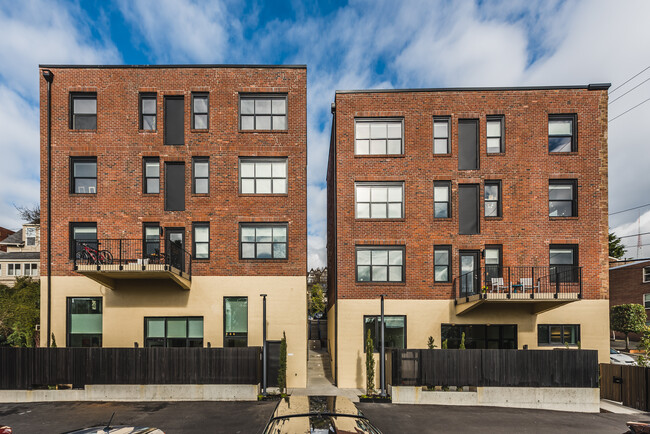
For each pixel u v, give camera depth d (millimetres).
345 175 15062
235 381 11766
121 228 14477
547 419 10367
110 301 14156
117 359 11781
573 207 15023
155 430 6383
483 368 11656
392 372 11773
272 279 14383
